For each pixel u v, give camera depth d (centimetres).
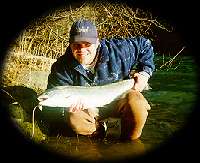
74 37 183
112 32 444
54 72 199
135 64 202
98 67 194
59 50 394
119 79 199
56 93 182
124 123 196
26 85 277
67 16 405
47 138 205
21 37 349
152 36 480
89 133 203
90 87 188
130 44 198
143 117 192
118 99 193
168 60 418
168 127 214
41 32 388
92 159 180
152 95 277
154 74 352
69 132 212
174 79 329
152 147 191
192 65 387
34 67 327
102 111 202
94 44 187
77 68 193
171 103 256
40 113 222
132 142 197
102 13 442
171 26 476
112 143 196
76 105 185
